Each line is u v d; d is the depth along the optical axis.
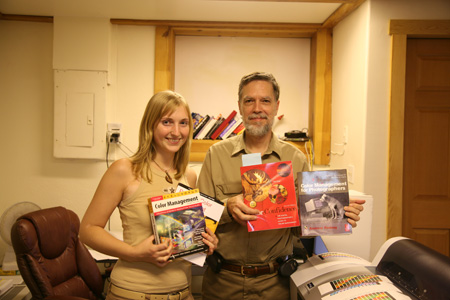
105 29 2.63
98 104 2.64
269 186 1.33
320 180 1.32
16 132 2.76
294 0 2.15
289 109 2.94
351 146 2.33
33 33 2.72
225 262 1.50
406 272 1.10
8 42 2.72
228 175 1.53
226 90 2.92
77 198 2.76
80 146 2.66
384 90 2.12
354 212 1.30
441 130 2.25
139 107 2.75
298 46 2.93
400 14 2.10
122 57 2.73
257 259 1.46
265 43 2.92
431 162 2.27
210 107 2.93
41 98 2.75
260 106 1.44
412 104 2.25
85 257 2.01
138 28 2.72
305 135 2.77
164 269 1.18
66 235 1.95
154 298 1.16
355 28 2.28
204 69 2.92
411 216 2.26
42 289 1.68
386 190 2.13
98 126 2.65
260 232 1.45
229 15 2.54
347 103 2.41
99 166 2.74
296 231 1.48
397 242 1.25
